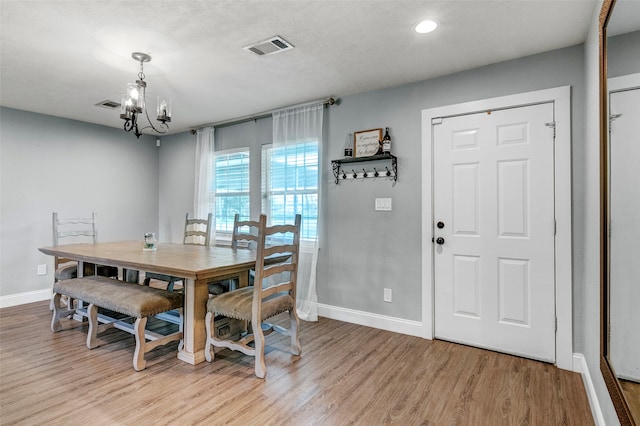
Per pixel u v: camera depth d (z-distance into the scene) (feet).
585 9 6.38
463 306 9.21
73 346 8.92
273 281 12.68
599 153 5.53
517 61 8.47
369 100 10.82
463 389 6.94
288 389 6.89
